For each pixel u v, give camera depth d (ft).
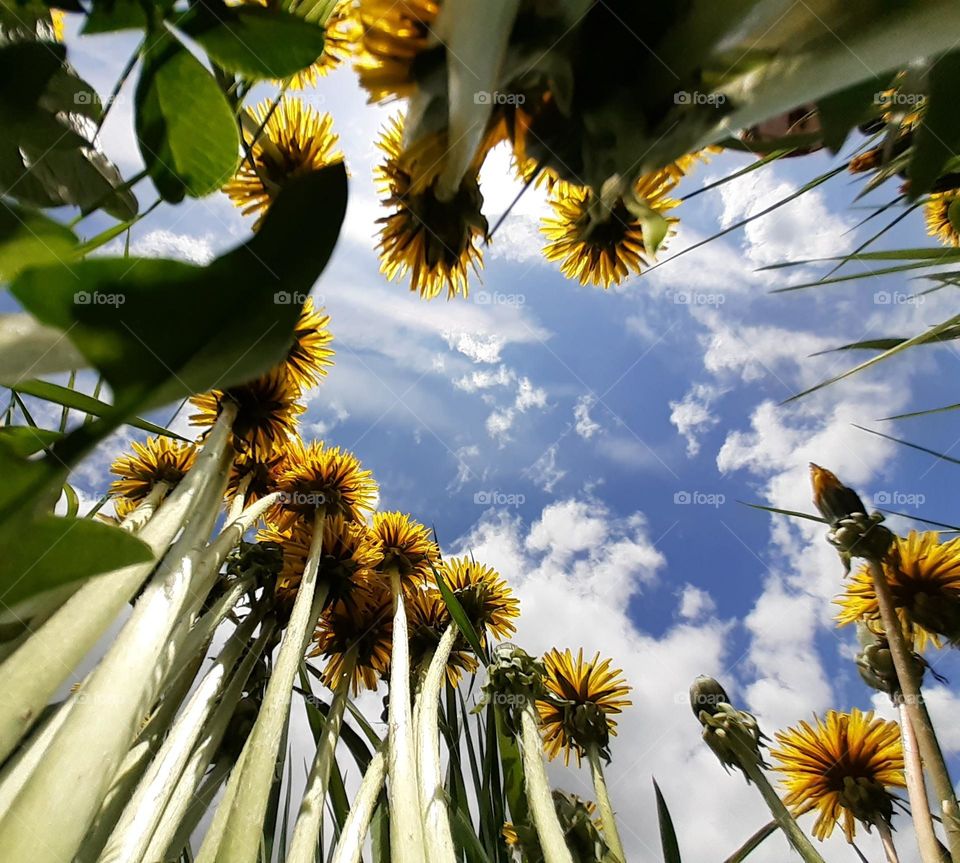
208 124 0.18
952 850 0.44
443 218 0.21
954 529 0.45
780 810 0.56
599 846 0.56
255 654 0.59
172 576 0.34
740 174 0.28
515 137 0.15
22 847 0.19
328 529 0.71
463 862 0.59
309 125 0.43
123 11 0.15
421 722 0.57
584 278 0.42
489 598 0.80
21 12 0.16
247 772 0.39
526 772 0.54
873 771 0.61
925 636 0.58
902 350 0.34
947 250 0.32
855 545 0.58
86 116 0.17
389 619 0.75
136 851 0.34
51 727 0.25
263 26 0.16
